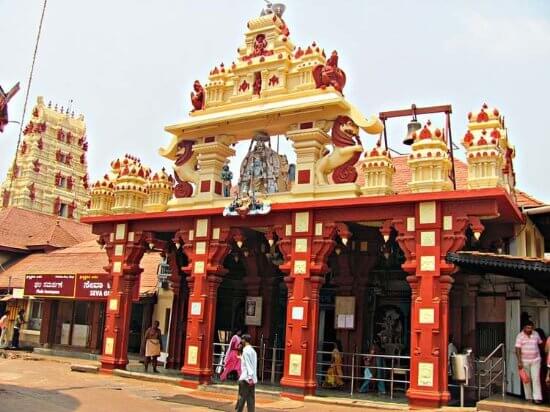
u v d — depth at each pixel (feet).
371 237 63.57
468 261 44.70
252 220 59.47
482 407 41.42
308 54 60.23
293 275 55.36
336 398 51.39
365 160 54.19
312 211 55.42
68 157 208.85
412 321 48.70
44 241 125.39
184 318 77.92
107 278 89.97
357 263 65.31
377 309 67.10
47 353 93.66
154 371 69.67
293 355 53.93
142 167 72.90
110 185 74.08
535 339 43.29
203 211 61.87
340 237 56.75
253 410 40.68
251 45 64.80
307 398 51.62
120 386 58.18
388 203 51.06
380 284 66.80
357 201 52.19
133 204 71.15
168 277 81.82
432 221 49.01
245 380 40.37
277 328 73.20
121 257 69.51
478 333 57.82
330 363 63.52
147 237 68.59
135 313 93.09
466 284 59.00
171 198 71.05
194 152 66.03
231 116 61.31
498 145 48.91
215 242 61.52
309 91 58.49
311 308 54.29
